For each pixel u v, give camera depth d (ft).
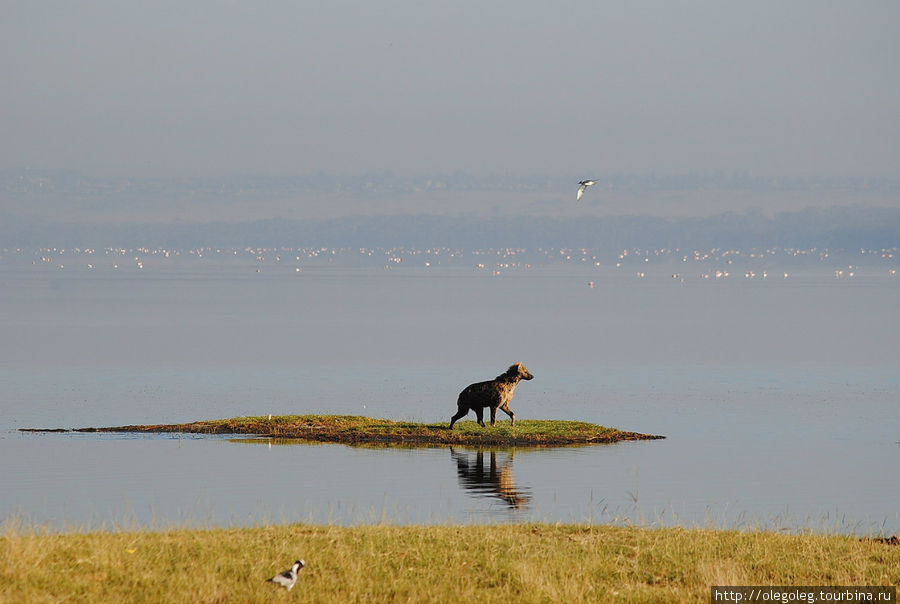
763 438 322.14
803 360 638.53
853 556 132.46
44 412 373.81
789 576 123.54
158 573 113.91
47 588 107.04
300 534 135.85
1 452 265.75
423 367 582.76
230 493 213.46
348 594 110.11
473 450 272.92
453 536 137.90
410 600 109.19
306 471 240.32
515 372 302.45
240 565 117.60
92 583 108.99
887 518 199.93
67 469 242.78
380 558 123.54
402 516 187.42
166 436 291.99
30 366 560.20
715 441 312.50
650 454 277.64
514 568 120.06
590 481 233.35
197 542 127.34
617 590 116.06
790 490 232.32
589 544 135.64
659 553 131.13
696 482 238.48
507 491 218.38
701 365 604.08
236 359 619.26
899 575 124.36
